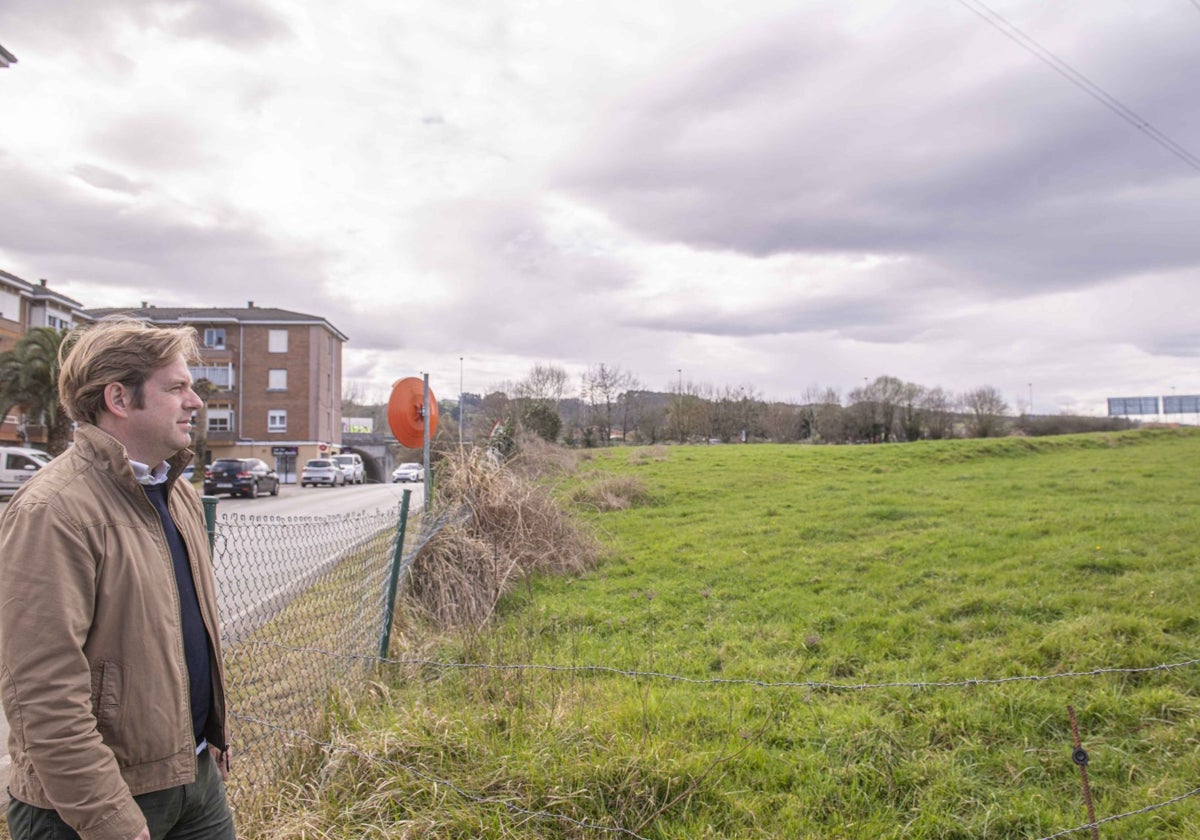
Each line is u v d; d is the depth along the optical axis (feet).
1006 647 18.80
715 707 15.21
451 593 24.58
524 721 12.99
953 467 70.95
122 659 5.89
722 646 20.31
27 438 135.95
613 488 52.39
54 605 5.40
